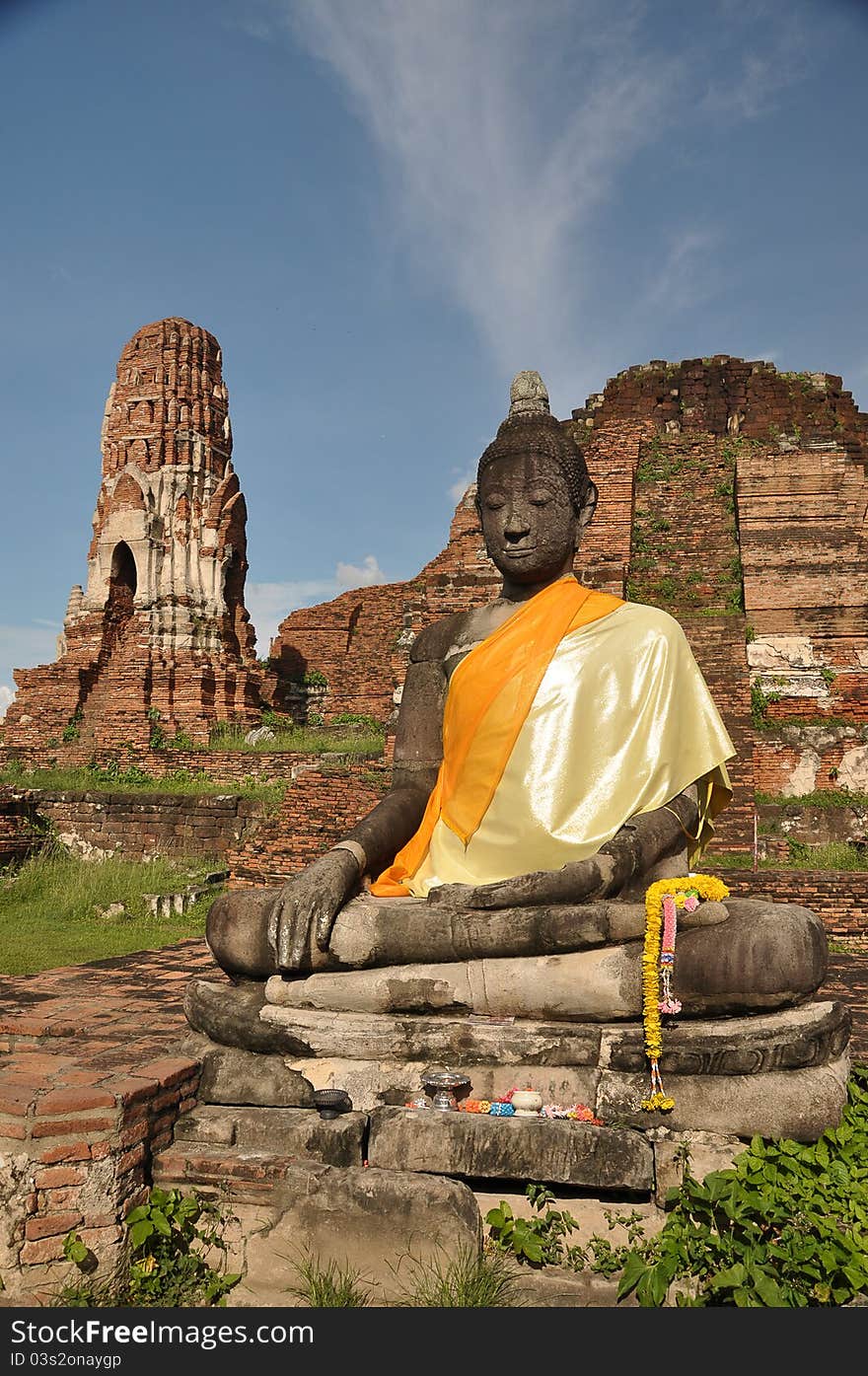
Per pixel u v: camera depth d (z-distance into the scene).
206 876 13.71
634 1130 4.36
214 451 25.22
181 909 12.38
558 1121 4.30
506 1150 4.22
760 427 28.89
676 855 5.51
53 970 8.14
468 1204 4.04
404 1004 4.82
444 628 6.68
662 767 5.53
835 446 21.89
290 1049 4.83
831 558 19.31
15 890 13.51
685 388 30.06
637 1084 4.44
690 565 22.44
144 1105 4.34
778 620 18.91
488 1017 4.76
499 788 5.65
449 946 4.82
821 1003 4.63
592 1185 4.14
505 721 5.68
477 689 5.84
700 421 29.55
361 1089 4.68
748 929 4.44
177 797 16.59
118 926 11.55
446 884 5.27
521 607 6.25
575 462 6.28
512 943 4.76
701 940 4.49
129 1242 4.12
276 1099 4.72
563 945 4.70
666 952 4.44
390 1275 4.04
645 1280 3.80
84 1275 4.00
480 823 5.69
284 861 13.34
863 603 18.72
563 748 5.57
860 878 10.60
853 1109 4.45
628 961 4.59
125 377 25.20
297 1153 4.41
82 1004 6.63
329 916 4.94
